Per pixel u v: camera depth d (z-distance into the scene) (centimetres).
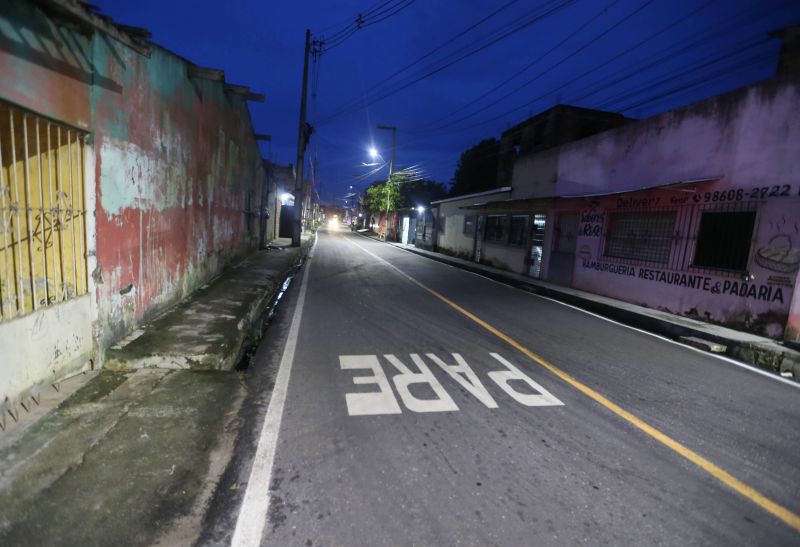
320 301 884
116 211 462
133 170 504
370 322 719
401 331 670
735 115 781
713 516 266
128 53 482
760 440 372
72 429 312
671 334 778
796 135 680
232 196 1136
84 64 391
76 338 393
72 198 388
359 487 276
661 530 251
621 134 1080
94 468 271
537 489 284
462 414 390
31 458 274
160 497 252
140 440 309
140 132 521
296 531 235
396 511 255
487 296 1063
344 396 416
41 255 371
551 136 1884
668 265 913
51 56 342
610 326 809
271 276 1042
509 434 357
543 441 348
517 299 1049
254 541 225
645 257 991
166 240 632
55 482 254
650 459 329
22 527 219
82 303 400
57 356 369
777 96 709
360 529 239
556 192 1350
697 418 409
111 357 434
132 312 514
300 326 676
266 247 1895
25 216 360
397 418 375
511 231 1633
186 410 360
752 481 307
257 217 1673
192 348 467
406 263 1819
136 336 497
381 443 332
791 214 681
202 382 421
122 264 481
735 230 774
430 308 862
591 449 340
